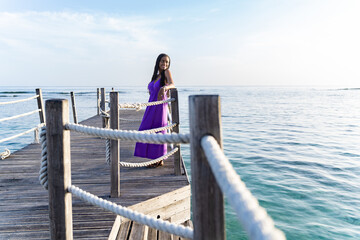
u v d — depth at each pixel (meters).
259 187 6.09
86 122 9.43
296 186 6.17
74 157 4.82
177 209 3.21
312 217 4.70
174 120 3.55
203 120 0.91
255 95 75.81
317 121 20.08
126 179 3.54
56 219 1.43
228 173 0.63
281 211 4.91
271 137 13.02
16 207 2.75
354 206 5.14
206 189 0.91
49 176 1.42
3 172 3.98
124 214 1.30
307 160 8.53
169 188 3.21
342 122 19.64
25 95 63.22
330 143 11.58
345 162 8.32
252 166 7.81
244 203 0.51
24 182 3.54
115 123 2.81
